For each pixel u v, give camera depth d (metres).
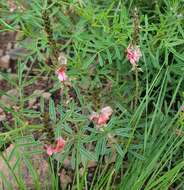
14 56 0.79
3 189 0.61
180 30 0.67
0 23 0.74
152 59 0.66
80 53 0.72
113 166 0.62
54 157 0.61
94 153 0.61
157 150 0.62
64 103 0.69
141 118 0.67
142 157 0.60
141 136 0.64
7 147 0.67
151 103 0.69
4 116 0.73
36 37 0.71
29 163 0.60
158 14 0.73
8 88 0.76
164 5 0.75
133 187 0.58
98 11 0.73
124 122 0.64
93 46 0.68
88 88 0.69
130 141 0.62
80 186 0.60
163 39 0.67
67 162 0.66
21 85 0.66
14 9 0.74
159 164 0.60
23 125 0.61
